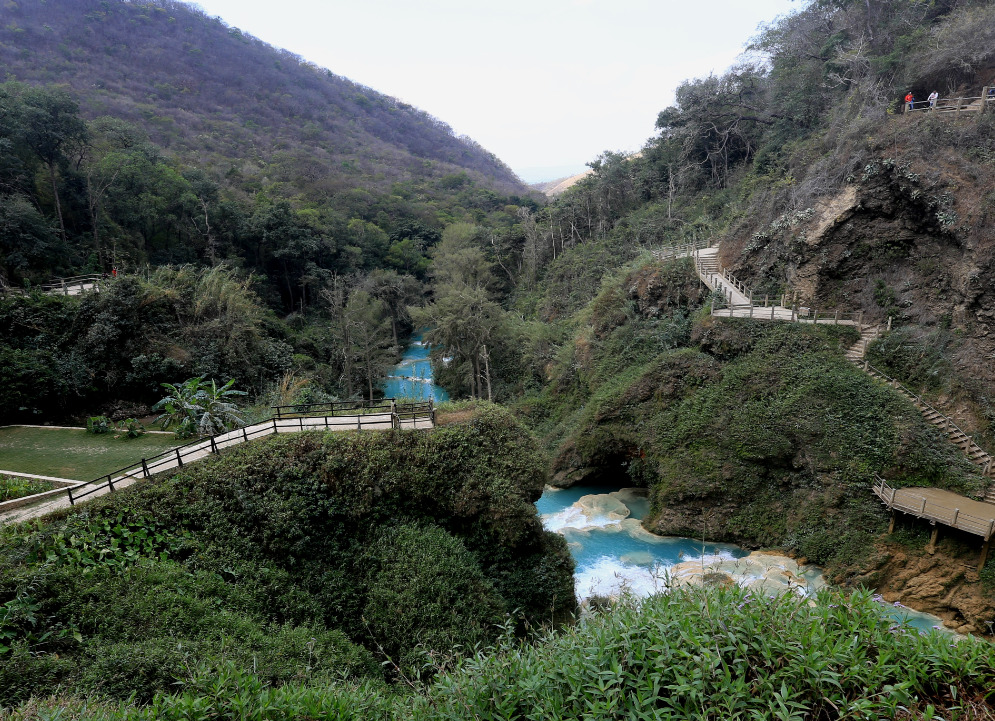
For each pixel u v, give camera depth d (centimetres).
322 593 1477
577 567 2247
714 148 5684
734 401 2542
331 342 4856
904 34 3775
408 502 1691
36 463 1864
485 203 10744
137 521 1388
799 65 4709
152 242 4488
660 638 598
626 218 5900
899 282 2584
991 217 2253
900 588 1941
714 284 3070
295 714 696
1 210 3097
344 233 6506
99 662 978
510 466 1803
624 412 2875
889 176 2561
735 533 2408
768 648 566
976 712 510
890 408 2205
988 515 1861
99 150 4466
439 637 1403
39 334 2605
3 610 1059
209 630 1177
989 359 2225
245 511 1505
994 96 2566
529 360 4438
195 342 2992
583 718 560
